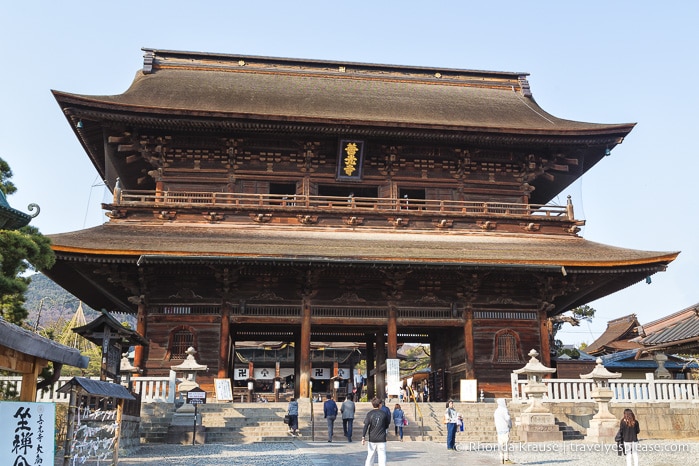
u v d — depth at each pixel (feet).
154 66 177.58
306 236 139.13
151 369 126.41
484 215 148.05
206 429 103.09
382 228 144.77
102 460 69.82
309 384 128.98
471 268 127.54
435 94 180.75
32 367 53.78
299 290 133.59
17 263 71.77
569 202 153.28
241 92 163.53
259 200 142.61
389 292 135.85
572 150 156.97
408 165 154.61
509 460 70.85
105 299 162.71
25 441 43.19
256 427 105.70
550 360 142.10
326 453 80.23
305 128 142.00
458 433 107.76
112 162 156.56
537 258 130.82
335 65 188.65
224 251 120.88
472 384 121.29
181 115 136.46
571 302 163.53
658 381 116.67
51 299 584.81
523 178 157.38
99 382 58.59
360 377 185.06
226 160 148.05
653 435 112.98
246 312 131.44
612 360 200.34
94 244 119.55
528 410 106.83
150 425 100.32
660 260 132.77
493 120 162.40
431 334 160.76
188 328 129.29
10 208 70.54
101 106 133.39
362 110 159.12
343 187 153.28
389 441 103.19
